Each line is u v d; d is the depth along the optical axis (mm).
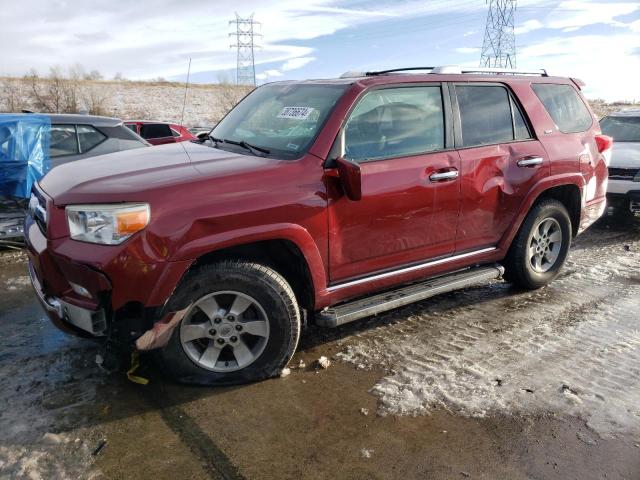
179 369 3182
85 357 3629
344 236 3463
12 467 2541
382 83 3691
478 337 4047
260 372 3322
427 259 4004
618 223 7949
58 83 33094
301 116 3678
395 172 3613
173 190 2922
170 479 2514
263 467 2609
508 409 3107
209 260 3133
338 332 4117
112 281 2803
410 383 3369
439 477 2566
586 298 4871
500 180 4246
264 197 3098
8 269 5523
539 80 4777
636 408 3141
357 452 2730
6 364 3516
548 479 2564
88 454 2660
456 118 4047
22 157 5926
